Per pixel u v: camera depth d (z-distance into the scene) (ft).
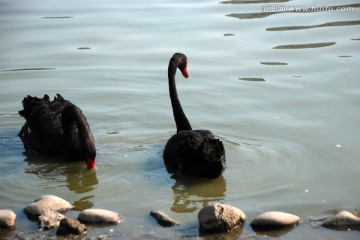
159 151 33.83
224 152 31.19
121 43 50.67
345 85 41.47
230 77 43.68
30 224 26.16
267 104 39.17
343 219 25.38
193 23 55.16
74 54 48.47
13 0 63.62
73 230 24.93
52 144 33.99
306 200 27.76
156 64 46.52
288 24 54.24
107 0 63.62
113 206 27.78
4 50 49.21
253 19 55.98
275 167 31.30
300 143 33.78
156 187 29.81
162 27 54.24
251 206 27.37
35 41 51.21
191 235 24.93
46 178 31.32
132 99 41.04
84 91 42.22
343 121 36.29
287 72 44.14
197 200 28.32
